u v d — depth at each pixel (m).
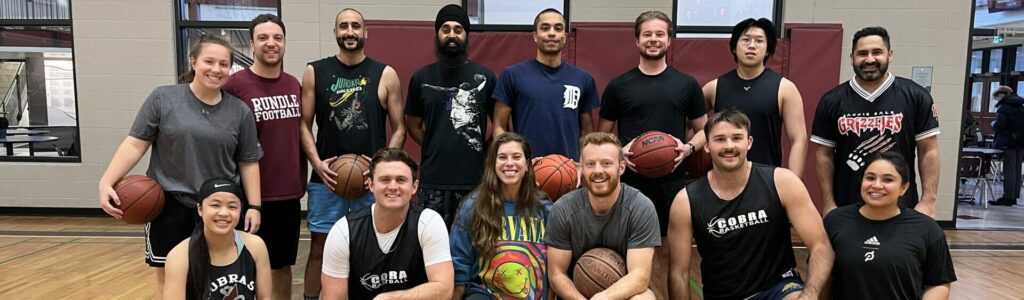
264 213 2.87
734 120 2.29
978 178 7.28
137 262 4.20
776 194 2.35
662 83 2.99
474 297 2.36
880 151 2.73
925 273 2.31
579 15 5.54
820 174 2.94
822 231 2.34
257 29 2.72
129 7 5.64
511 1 5.60
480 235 2.39
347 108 2.96
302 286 3.71
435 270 2.29
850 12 5.50
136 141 2.43
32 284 3.69
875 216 2.36
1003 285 3.85
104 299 3.42
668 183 3.01
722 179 2.38
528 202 2.46
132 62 5.71
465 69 3.02
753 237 2.38
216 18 5.79
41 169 5.87
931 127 2.73
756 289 2.41
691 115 3.09
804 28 5.35
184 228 2.49
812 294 2.23
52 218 5.78
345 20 2.91
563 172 2.75
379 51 5.32
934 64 5.57
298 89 2.93
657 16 2.95
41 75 5.91
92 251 4.50
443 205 2.98
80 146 5.83
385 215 2.27
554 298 2.49
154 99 2.43
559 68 3.02
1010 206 7.14
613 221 2.37
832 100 2.88
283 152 2.85
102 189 2.35
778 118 3.00
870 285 2.30
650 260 2.33
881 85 2.75
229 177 2.55
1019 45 10.56
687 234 2.46
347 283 2.35
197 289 2.27
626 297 2.19
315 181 3.05
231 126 2.52
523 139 2.43
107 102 5.77
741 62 3.03
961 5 5.50
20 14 5.83
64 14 5.81
